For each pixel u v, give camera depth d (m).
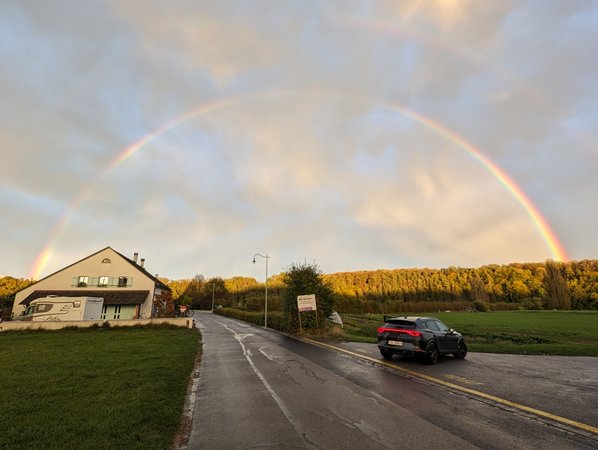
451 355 14.86
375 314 71.06
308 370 11.23
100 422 5.82
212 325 37.31
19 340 19.72
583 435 5.48
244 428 5.84
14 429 5.46
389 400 7.55
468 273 114.88
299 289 26.36
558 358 13.99
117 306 44.50
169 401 7.28
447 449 4.92
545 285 92.62
